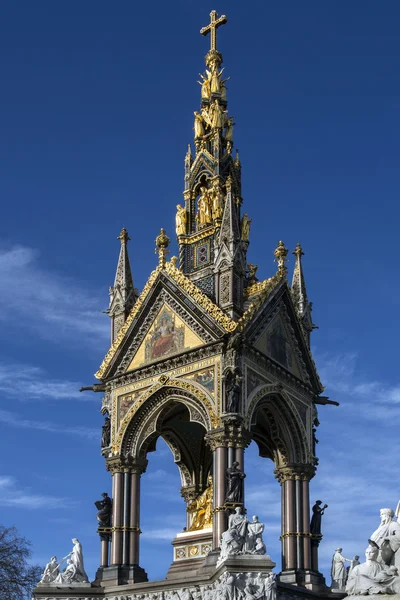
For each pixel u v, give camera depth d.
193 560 67.50
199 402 67.12
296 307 76.50
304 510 69.88
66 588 65.50
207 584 60.78
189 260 76.31
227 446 64.88
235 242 70.50
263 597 56.75
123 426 70.81
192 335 69.00
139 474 70.31
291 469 70.69
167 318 71.25
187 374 68.56
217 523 62.78
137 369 71.31
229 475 63.12
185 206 78.56
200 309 68.69
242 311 69.81
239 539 58.66
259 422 73.50
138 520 69.19
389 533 30.98
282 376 71.19
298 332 73.75
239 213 78.75
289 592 63.44
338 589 67.00
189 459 76.38
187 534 69.06
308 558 68.50
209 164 78.19
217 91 81.75
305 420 72.56
